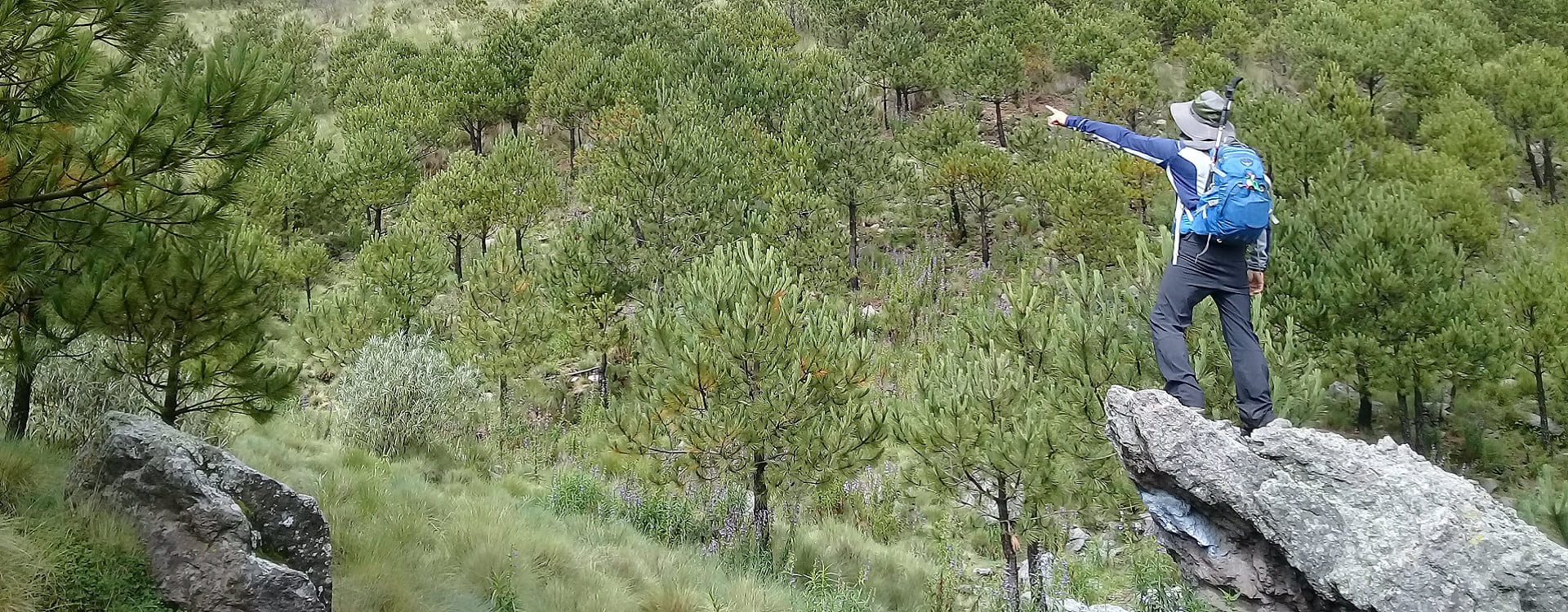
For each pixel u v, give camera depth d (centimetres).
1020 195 2177
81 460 474
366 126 2419
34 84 457
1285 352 746
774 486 966
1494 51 2444
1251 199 425
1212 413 704
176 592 414
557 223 2233
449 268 1934
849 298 1820
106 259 575
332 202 2112
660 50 2611
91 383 705
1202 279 447
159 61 520
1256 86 2466
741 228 1695
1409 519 374
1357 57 2283
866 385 1027
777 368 945
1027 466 785
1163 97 2406
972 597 913
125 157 464
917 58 2612
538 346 1471
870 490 1216
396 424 1209
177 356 633
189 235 563
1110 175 1755
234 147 488
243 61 477
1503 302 1353
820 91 2250
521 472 1237
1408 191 1573
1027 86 2570
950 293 1836
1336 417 1398
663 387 948
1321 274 1230
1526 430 1375
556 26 2988
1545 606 346
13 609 375
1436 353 1172
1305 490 396
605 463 1256
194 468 447
